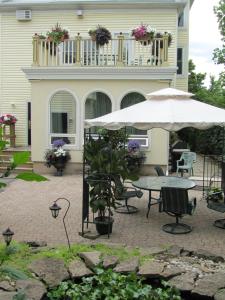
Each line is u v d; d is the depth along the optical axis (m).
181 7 17.36
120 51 13.59
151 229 7.77
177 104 8.08
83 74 13.73
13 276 2.40
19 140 18.45
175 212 7.41
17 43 18.33
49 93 14.05
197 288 4.30
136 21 17.66
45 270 4.66
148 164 13.63
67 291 4.00
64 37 13.97
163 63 13.51
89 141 7.39
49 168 14.12
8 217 8.49
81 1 17.45
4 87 18.53
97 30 13.71
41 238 7.02
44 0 18.36
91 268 4.79
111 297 3.83
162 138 13.52
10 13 18.28
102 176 7.06
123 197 8.26
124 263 4.91
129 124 7.66
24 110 18.41
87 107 14.29
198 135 19.94
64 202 9.93
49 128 14.13
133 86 13.66
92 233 7.31
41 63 14.24
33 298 3.96
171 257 5.45
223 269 5.16
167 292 3.97
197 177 13.21
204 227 7.96
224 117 7.68
